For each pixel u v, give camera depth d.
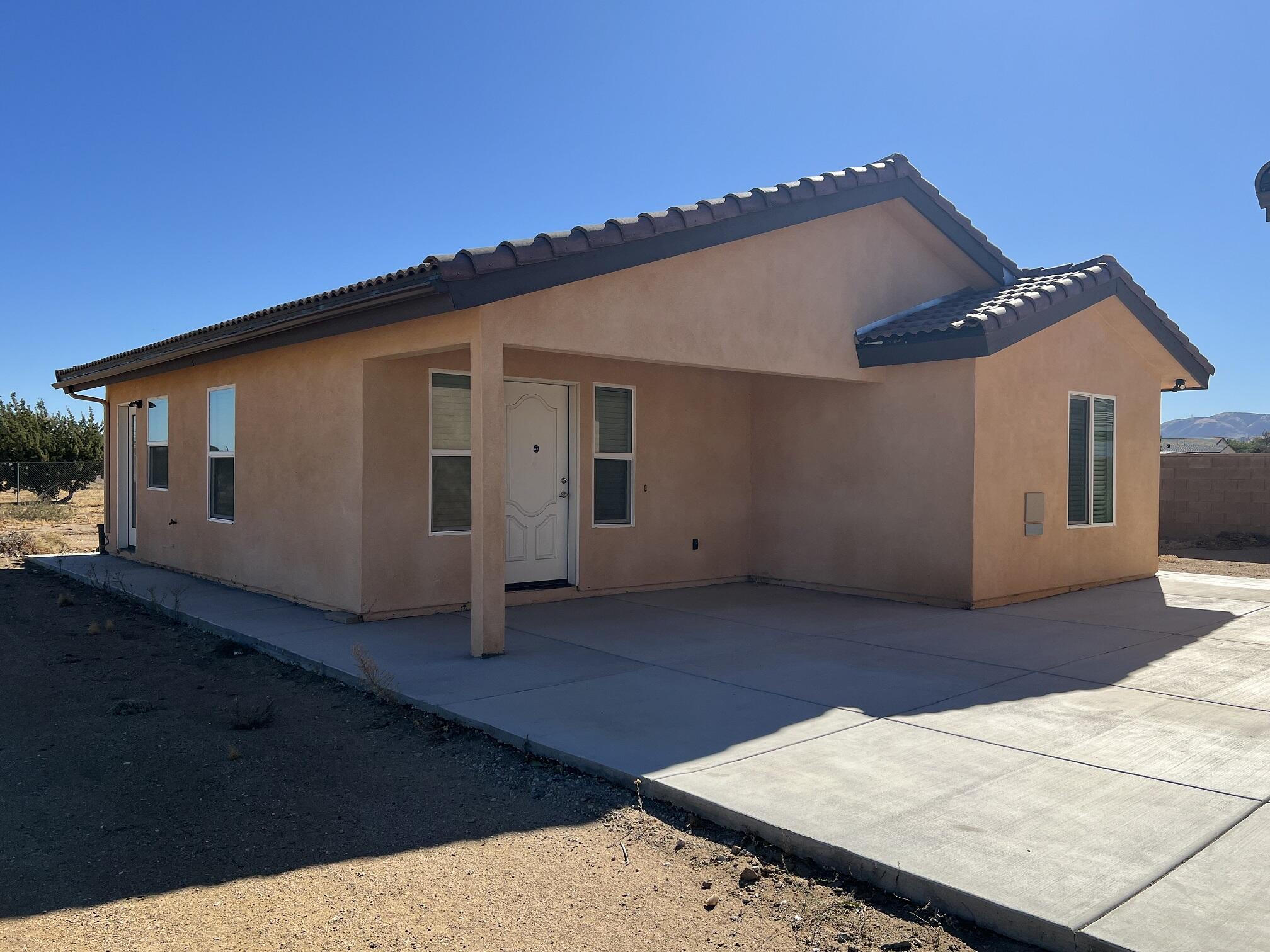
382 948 3.63
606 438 11.58
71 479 31.12
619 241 8.29
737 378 12.84
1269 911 3.62
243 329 10.47
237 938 3.69
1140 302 12.41
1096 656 8.15
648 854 4.47
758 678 7.37
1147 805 4.69
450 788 5.34
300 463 10.62
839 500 11.83
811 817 4.53
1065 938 3.48
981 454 10.53
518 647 8.50
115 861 4.41
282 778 5.52
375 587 9.66
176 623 10.16
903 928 3.76
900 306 11.71
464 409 10.47
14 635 9.64
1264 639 8.88
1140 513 13.18
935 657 8.11
